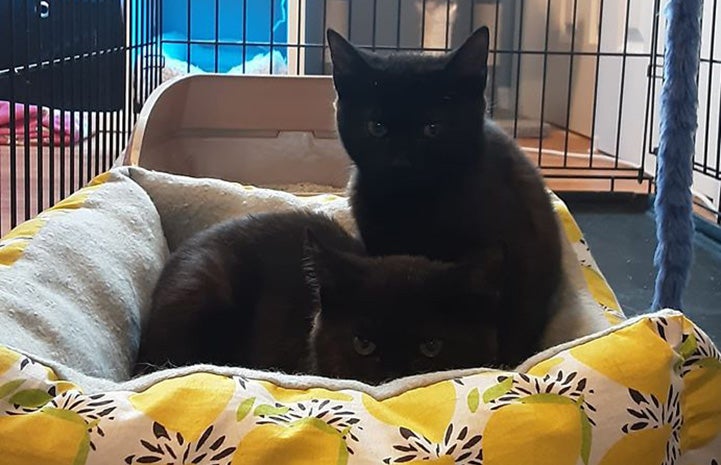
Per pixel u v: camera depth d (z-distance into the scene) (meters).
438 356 1.16
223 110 2.58
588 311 1.42
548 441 0.90
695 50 1.41
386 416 0.91
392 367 1.16
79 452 0.86
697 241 2.86
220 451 0.87
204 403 0.89
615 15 3.89
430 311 1.17
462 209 1.40
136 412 0.88
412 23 3.92
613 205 3.31
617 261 2.68
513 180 1.50
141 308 1.44
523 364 1.00
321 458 0.86
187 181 1.78
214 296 1.43
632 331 1.01
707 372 1.03
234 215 1.75
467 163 1.43
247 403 0.90
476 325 1.19
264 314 1.44
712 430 1.03
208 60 3.99
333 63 1.51
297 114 2.61
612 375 0.96
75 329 1.19
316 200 1.85
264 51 4.02
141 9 2.89
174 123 2.51
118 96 2.67
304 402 0.92
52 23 1.90
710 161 3.12
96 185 1.63
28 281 1.18
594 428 0.93
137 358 1.38
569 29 4.16
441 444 0.89
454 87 1.44
